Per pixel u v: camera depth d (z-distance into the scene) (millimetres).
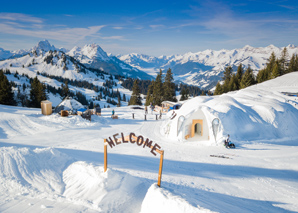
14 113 27453
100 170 7875
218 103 24469
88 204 5930
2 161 7988
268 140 21672
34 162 8539
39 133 21281
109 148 17375
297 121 25531
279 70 79375
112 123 29641
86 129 24625
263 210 7543
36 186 7086
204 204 6121
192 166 13594
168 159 14945
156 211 5520
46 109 28656
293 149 18359
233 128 21484
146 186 8000
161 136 23250
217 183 10641
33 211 5441
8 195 6301
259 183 11164
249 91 35062
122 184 7273
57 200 6160
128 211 5973
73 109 29797
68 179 7816
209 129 21094
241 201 8312
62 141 18875
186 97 88062
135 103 72375
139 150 17234
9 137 19172
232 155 16797
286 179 11891
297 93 48031
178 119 22156
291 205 8414
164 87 65750
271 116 24453
